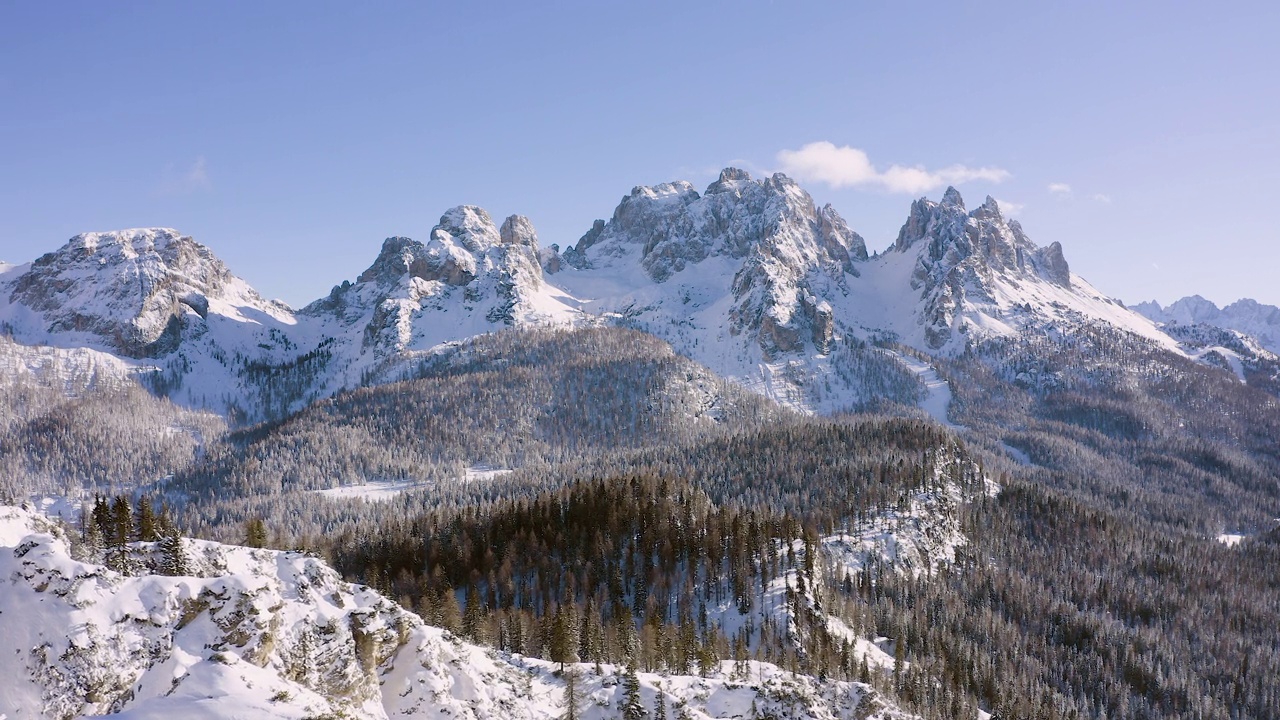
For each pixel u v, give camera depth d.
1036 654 192.25
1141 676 188.00
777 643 149.62
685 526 189.12
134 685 61.00
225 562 78.62
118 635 61.81
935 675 157.62
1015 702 159.75
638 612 164.88
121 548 75.38
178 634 64.75
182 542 77.44
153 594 65.44
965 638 183.50
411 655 83.12
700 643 143.12
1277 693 189.88
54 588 61.12
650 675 110.56
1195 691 185.50
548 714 94.06
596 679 105.31
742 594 164.25
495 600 167.00
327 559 192.25
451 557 185.00
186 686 60.22
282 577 79.62
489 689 89.00
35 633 58.81
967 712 148.50
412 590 167.38
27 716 56.06
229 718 57.25
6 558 61.88
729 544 183.62
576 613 138.25
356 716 66.12
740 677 124.94
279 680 64.62
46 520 74.06
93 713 58.38
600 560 179.75
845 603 179.25
